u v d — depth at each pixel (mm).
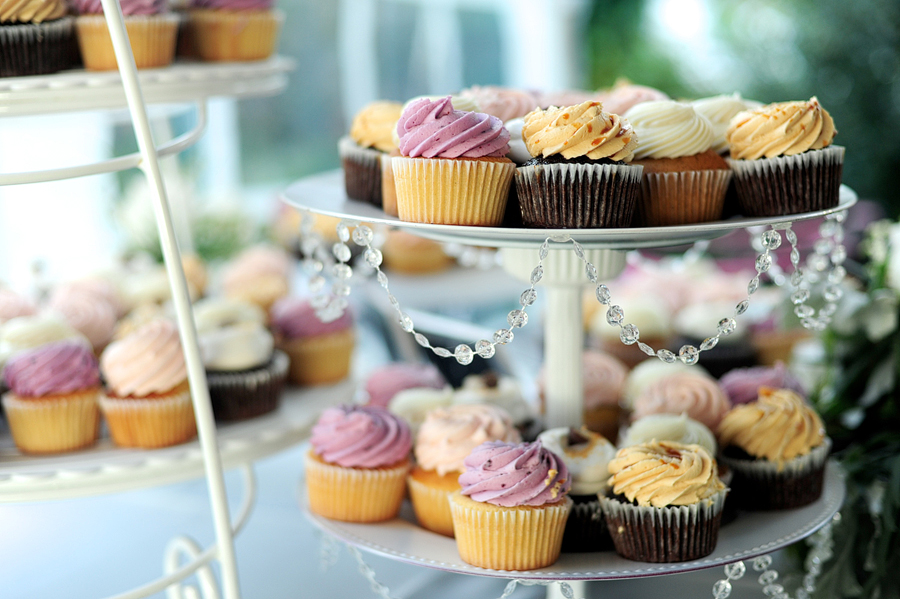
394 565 1318
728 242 1303
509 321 947
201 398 971
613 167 972
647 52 4074
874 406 1236
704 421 1138
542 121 995
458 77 3859
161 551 1354
